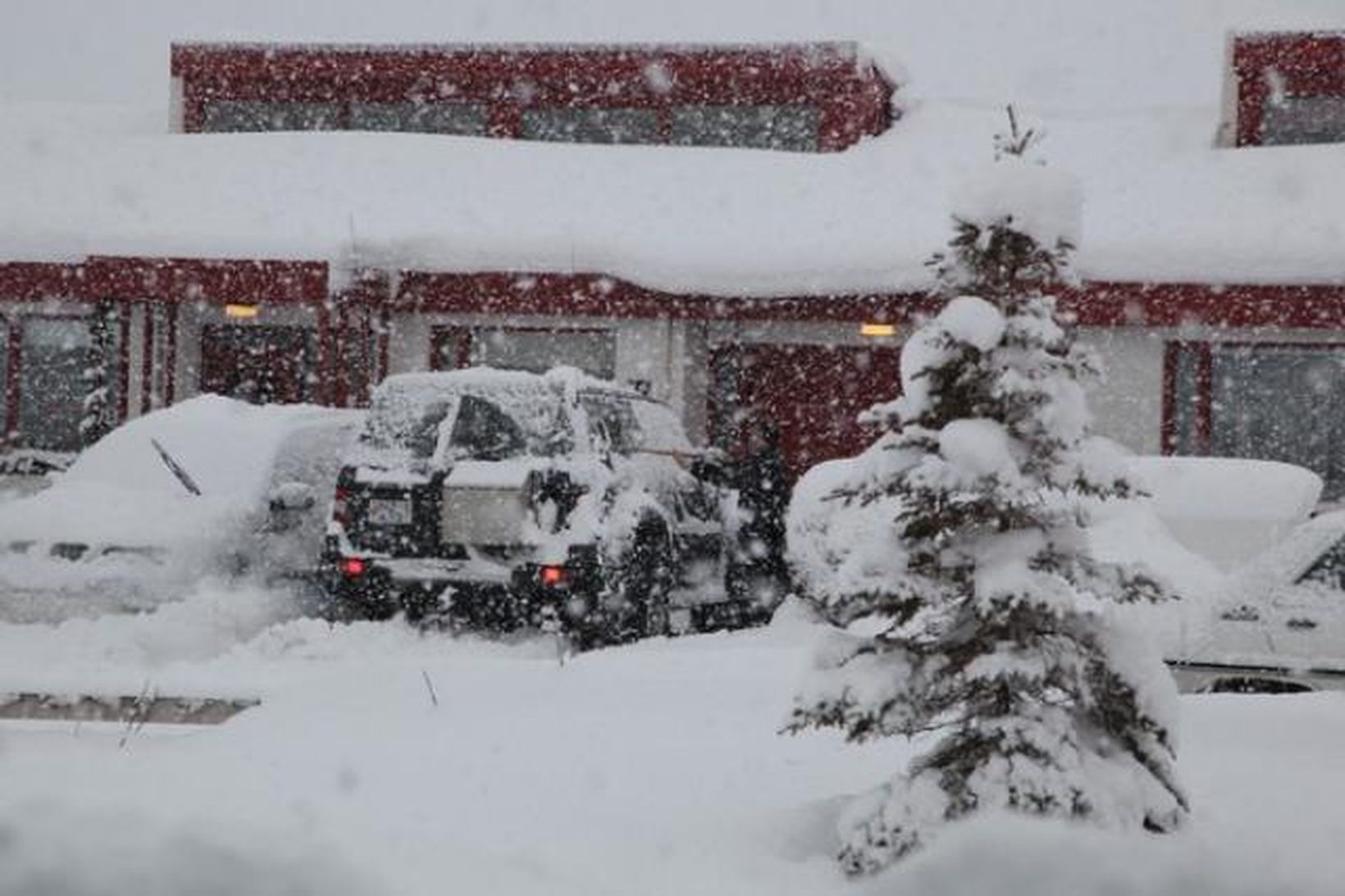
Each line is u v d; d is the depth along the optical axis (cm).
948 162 3072
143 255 2834
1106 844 683
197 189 3100
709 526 1969
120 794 706
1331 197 2750
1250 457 2647
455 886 604
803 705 778
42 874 534
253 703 1315
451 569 1652
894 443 802
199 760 905
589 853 727
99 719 1310
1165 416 2631
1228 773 926
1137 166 2983
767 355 2877
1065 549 796
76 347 3095
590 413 1736
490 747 987
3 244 2938
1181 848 695
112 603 1652
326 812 750
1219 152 3027
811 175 3048
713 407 2897
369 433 1714
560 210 2939
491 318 2911
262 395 3073
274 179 3112
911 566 798
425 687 1206
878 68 3303
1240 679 1241
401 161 3170
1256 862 691
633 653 1384
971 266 814
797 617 1934
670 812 831
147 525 1706
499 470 1652
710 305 2756
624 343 2842
